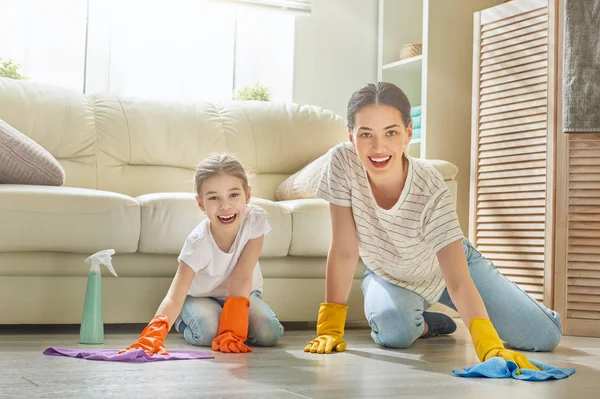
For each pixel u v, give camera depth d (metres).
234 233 2.26
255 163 3.41
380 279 2.36
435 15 3.95
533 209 3.17
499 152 3.40
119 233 2.44
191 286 2.34
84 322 2.17
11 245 2.33
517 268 3.23
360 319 2.91
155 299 2.55
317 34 4.44
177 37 4.18
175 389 1.38
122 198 2.47
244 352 2.05
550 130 3.11
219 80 4.26
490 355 1.75
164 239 2.50
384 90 1.80
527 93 3.28
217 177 2.20
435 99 3.95
